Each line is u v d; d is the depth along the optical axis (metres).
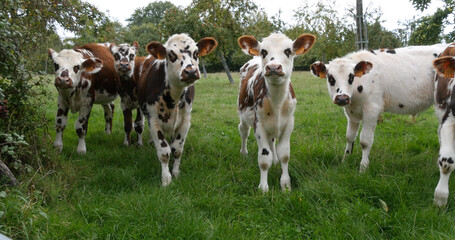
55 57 5.94
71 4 6.75
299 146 6.16
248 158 5.85
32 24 5.95
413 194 4.29
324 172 4.96
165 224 3.66
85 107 6.41
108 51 7.66
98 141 7.25
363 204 4.00
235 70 46.81
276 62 4.41
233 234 3.57
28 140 4.89
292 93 4.91
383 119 8.81
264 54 4.67
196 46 4.92
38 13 5.89
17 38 4.93
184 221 3.69
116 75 7.19
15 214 3.42
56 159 5.08
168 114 5.18
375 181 4.45
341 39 25.08
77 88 6.20
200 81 23.67
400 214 3.83
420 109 5.68
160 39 22.06
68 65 5.86
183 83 4.83
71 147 6.62
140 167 5.56
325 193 4.30
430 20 16.47
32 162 4.81
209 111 10.56
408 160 5.51
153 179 5.19
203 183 4.80
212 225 3.69
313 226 3.75
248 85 5.40
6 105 4.67
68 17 6.88
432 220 3.73
